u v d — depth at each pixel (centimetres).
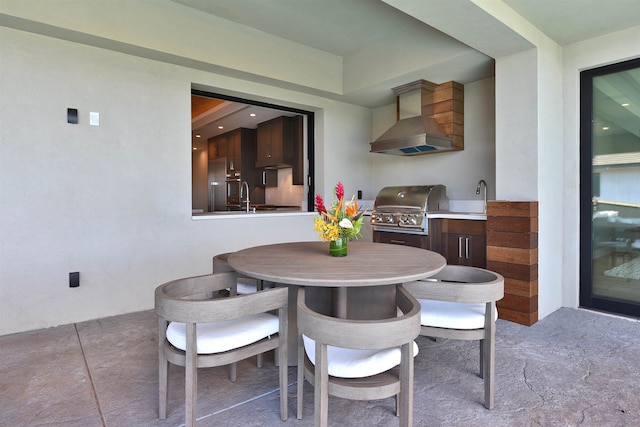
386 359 135
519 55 301
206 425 163
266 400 185
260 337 162
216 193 785
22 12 250
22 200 274
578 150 322
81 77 295
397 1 225
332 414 171
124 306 319
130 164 319
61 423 164
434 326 180
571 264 327
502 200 310
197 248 359
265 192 734
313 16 337
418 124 389
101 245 307
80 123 295
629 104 297
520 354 233
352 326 120
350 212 210
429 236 367
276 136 612
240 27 353
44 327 283
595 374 207
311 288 209
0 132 265
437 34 343
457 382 199
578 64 315
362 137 504
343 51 418
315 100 449
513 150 307
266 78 376
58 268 289
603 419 165
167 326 172
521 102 301
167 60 329
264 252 228
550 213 312
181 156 346
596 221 318
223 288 198
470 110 405
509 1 250
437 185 395
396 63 380
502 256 300
